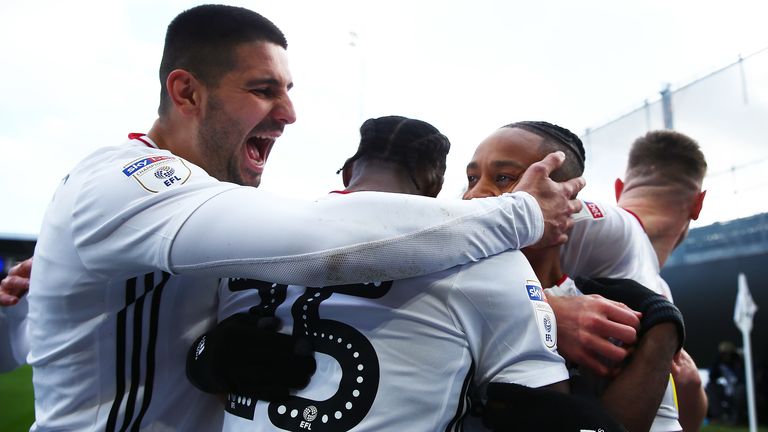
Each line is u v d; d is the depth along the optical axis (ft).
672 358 3.71
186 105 4.87
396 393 3.03
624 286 4.06
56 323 4.04
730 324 34.94
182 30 4.83
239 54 4.84
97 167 3.96
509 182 4.13
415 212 3.12
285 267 3.08
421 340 3.10
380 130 3.82
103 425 4.04
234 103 4.87
